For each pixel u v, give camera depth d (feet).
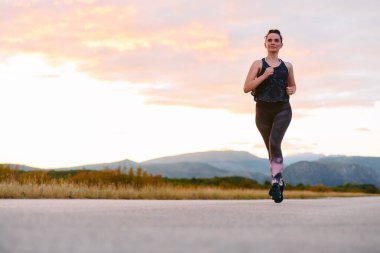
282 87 23.39
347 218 12.01
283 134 23.22
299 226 9.75
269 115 23.56
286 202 23.75
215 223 10.03
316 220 11.32
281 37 23.95
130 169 59.72
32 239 6.93
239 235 7.90
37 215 11.18
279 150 23.06
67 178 56.75
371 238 7.80
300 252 6.13
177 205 17.98
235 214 12.68
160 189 52.47
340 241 7.37
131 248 6.26
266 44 23.95
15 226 8.58
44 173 48.16
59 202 21.03
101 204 18.53
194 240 7.15
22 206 15.83
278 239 7.47
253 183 142.72
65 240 6.91
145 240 7.09
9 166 47.29
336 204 20.70
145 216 11.51
